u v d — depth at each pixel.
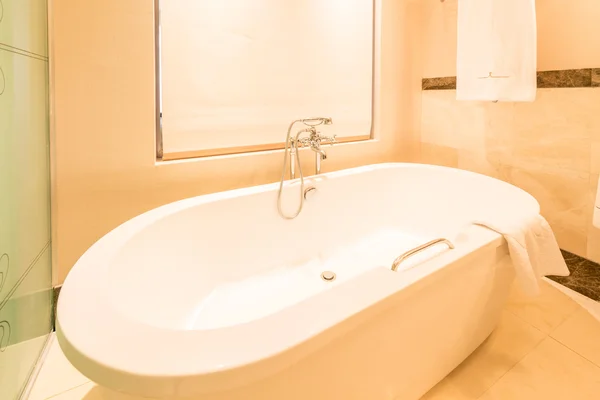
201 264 1.40
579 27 1.61
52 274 1.42
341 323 0.69
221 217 1.45
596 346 1.37
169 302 1.21
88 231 1.47
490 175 2.08
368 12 2.15
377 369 0.89
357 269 1.74
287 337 0.63
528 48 1.64
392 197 2.06
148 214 1.24
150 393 0.54
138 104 1.50
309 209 1.74
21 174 1.13
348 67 2.12
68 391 1.16
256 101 1.81
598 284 1.66
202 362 0.56
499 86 1.75
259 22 1.76
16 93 1.10
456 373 1.25
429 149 2.44
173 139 1.63
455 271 0.99
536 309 1.61
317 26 1.96
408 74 2.36
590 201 1.66
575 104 1.67
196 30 1.60
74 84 1.37
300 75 1.94
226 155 1.77
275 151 1.90
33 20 1.21
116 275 0.93
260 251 1.59
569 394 1.16
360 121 2.24
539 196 1.86
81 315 0.65
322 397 0.78
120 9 1.42
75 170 1.42
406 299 0.87
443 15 2.23
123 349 0.57
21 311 1.13
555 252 1.24
